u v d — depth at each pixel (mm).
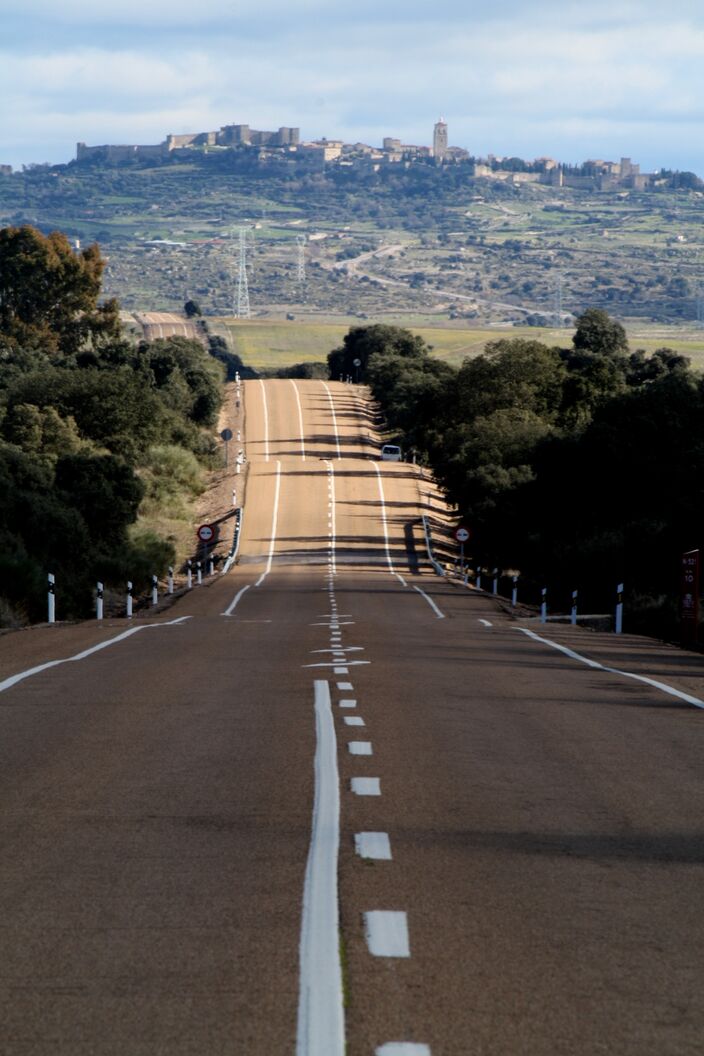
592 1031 13508
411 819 23469
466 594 132500
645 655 60406
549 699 41469
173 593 129625
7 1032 13234
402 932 16656
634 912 17922
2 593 96125
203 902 17922
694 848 21750
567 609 124250
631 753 31297
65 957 15555
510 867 20203
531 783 27172
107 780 26750
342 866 20016
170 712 36750
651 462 176125
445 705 39281
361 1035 13266
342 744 31438
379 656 55531
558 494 185500
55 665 49875
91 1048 12836
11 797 25078
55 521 124312
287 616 93812
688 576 67875
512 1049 12992
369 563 191875
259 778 27016
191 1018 13617
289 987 14531
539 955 15922
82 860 20250
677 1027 13672
